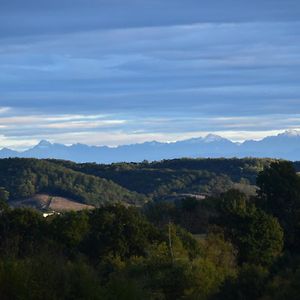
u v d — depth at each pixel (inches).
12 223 3376.0
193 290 2241.6
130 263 2487.7
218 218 3683.6
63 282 1219.2
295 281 2021.4
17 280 1167.0
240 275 2273.6
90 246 3139.8
